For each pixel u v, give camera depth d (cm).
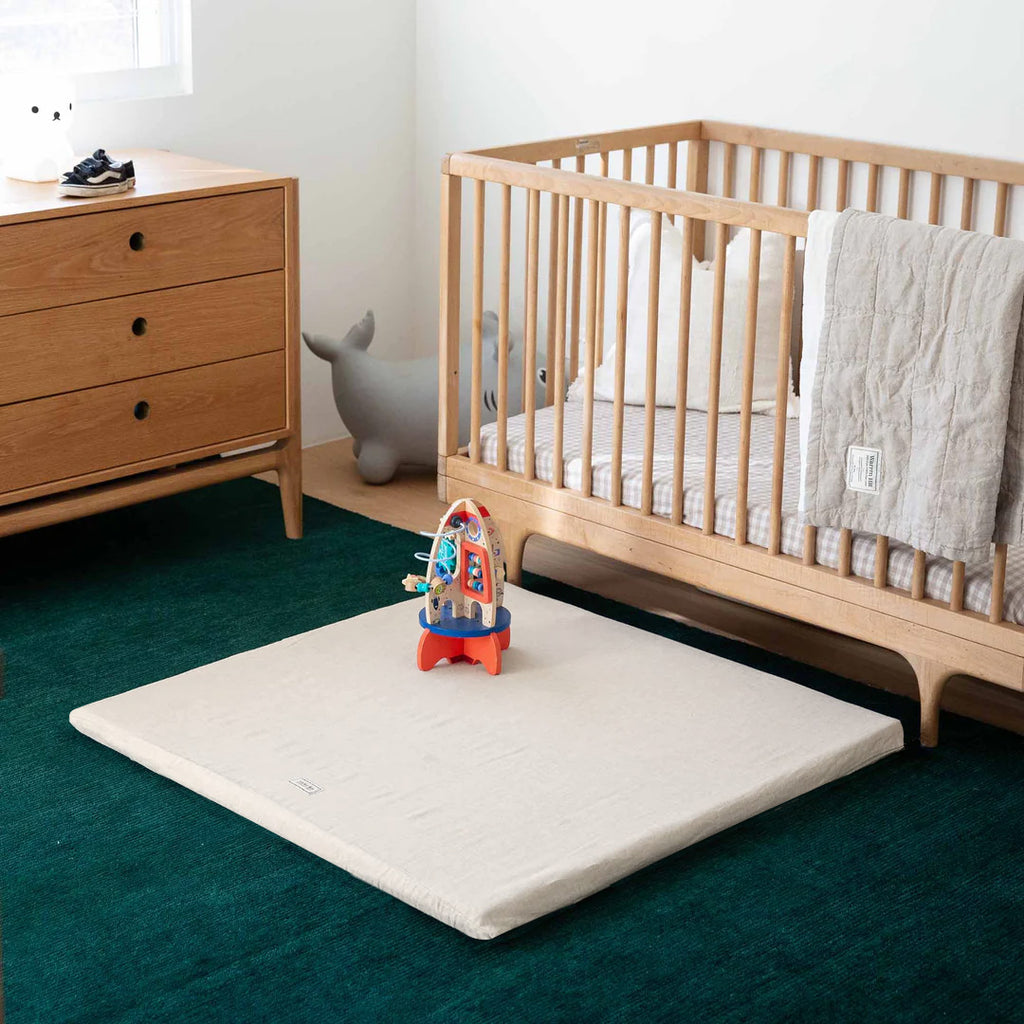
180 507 348
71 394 286
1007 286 210
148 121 347
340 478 374
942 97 305
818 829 222
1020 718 257
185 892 204
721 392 316
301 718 244
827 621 253
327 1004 183
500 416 296
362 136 390
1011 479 221
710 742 237
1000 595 231
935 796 231
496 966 190
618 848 207
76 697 257
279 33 366
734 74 337
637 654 268
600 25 356
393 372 361
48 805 225
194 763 229
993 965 191
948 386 219
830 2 317
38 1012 180
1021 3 289
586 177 268
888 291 221
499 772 228
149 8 347
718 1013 182
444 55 390
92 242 281
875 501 232
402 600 299
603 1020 180
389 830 212
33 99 297
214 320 306
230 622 288
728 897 205
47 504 290
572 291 337
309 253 386
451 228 294
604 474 285
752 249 246
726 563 265
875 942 196
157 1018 179
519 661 265
